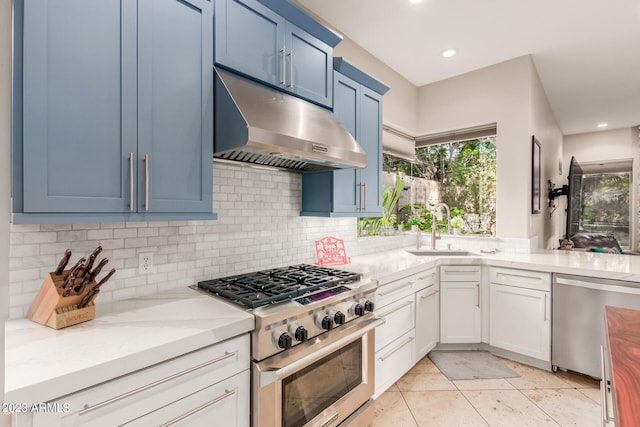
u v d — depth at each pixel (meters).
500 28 2.69
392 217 3.51
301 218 2.37
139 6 1.22
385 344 2.09
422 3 2.38
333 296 1.57
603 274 2.23
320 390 1.54
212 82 1.46
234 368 1.22
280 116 1.56
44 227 1.26
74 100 1.06
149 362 0.96
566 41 2.88
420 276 2.50
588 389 2.27
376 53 3.09
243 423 1.25
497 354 2.78
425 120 3.80
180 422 1.05
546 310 2.47
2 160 0.48
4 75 0.50
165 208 1.29
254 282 1.68
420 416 1.98
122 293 1.48
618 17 2.53
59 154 1.03
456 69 3.42
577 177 6.28
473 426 1.89
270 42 1.69
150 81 1.25
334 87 2.14
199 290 1.62
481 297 2.82
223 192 1.88
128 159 1.19
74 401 0.83
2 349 0.49
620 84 3.87
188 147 1.37
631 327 1.23
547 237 4.42
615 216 5.88
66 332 1.08
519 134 3.16
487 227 3.47
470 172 3.59
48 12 1.00
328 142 1.71
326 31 1.96
